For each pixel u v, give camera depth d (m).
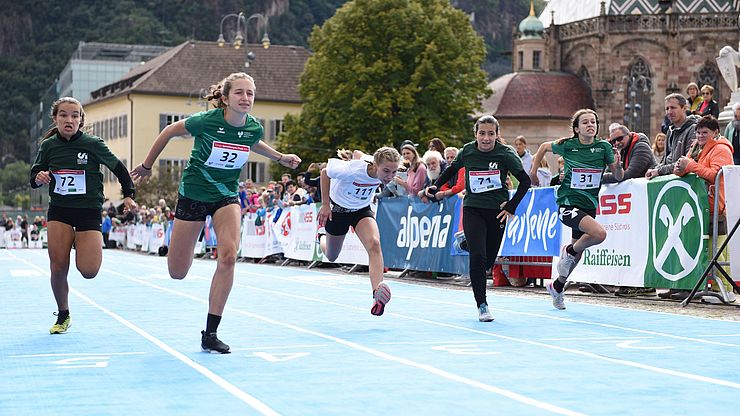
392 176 17.53
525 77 144.38
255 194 54.62
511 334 17.08
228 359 14.18
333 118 105.00
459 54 105.62
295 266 45.25
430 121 102.56
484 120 19.53
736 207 21.88
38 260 60.69
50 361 14.12
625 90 140.75
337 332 17.52
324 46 106.25
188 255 15.52
